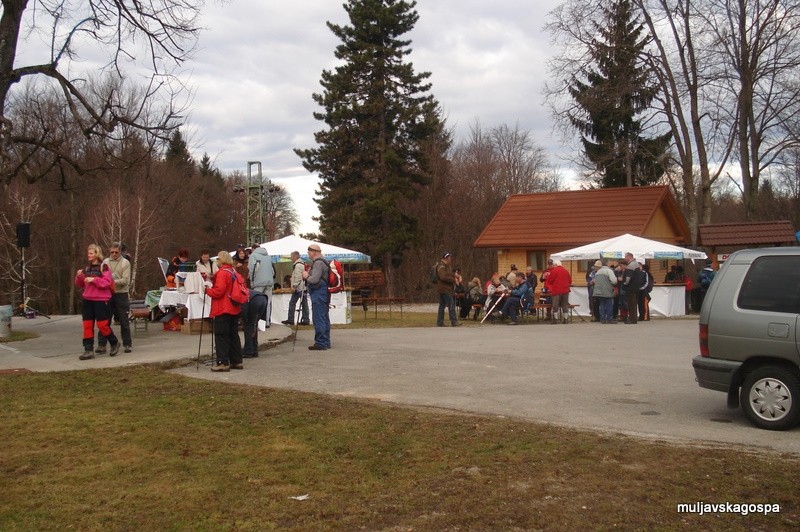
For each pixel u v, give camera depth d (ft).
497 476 19.39
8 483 18.81
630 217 110.83
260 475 19.63
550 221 116.88
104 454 21.36
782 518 16.44
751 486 18.40
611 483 18.70
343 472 19.90
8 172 50.34
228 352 37.19
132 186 147.33
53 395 29.30
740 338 25.72
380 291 156.87
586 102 110.63
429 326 69.87
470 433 23.59
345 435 23.44
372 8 138.00
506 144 203.00
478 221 176.35
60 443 22.39
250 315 41.93
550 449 21.70
